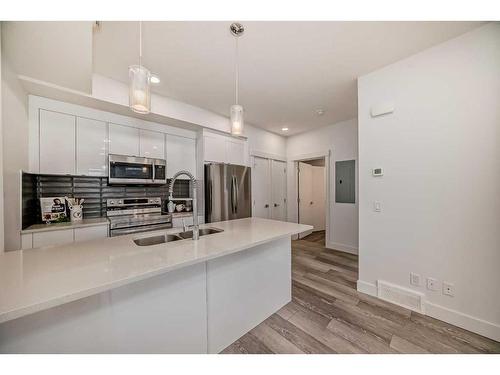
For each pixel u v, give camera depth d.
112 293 1.05
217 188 3.34
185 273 1.33
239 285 1.65
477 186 1.61
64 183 2.57
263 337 1.64
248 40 1.72
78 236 2.26
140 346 1.14
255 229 1.83
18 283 0.81
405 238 1.98
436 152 1.80
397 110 2.01
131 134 2.82
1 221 1.25
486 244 1.58
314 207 5.74
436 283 1.82
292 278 2.73
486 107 1.57
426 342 1.55
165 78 2.33
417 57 1.89
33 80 1.86
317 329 1.72
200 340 1.40
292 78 2.33
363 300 2.14
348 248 3.88
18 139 1.87
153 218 2.83
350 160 3.85
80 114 2.43
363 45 1.79
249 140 4.09
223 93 2.71
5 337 0.83
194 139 3.50
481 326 1.60
